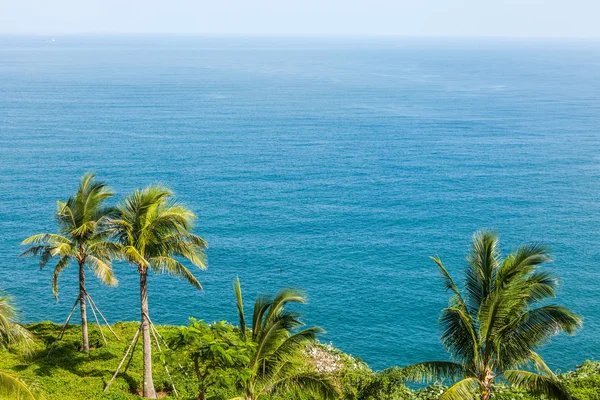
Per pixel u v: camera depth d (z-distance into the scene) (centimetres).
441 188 10356
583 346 4841
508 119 18300
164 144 13988
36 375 3225
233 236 7788
